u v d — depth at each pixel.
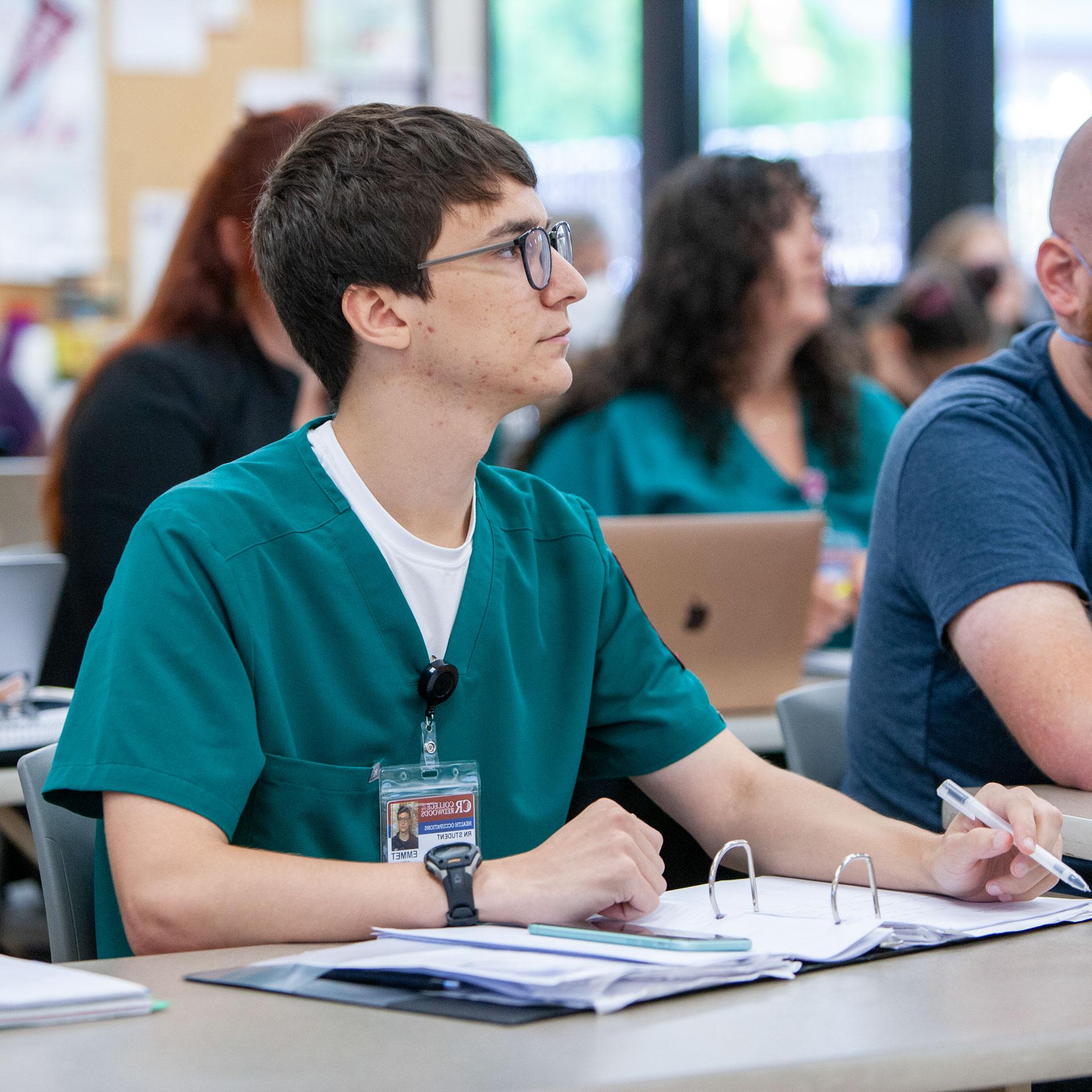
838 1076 1.13
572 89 7.96
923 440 2.42
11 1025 1.24
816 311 4.28
